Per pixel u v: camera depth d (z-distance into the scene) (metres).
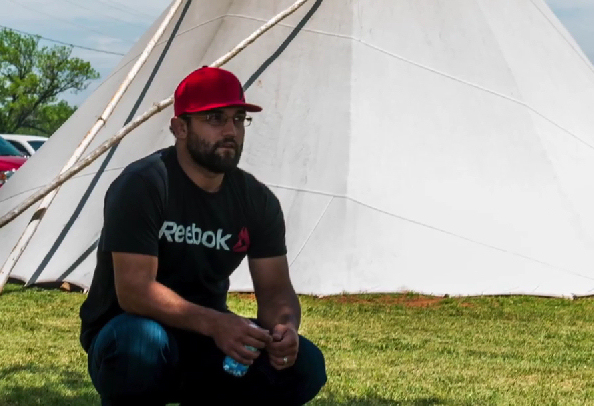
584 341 8.40
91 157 10.73
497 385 6.31
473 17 13.06
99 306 3.81
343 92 11.82
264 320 3.92
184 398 3.88
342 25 12.28
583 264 11.57
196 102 3.67
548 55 13.76
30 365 6.54
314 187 11.30
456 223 11.40
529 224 11.66
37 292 10.71
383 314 9.73
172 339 3.64
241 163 11.45
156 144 11.67
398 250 11.08
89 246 11.24
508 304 10.52
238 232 3.83
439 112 12.05
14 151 20.62
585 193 12.36
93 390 5.74
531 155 12.19
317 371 3.83
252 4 12.62
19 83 84.56
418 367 6.93
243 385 3.80
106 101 13.10
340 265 10.91
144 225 3.63
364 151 11.52
